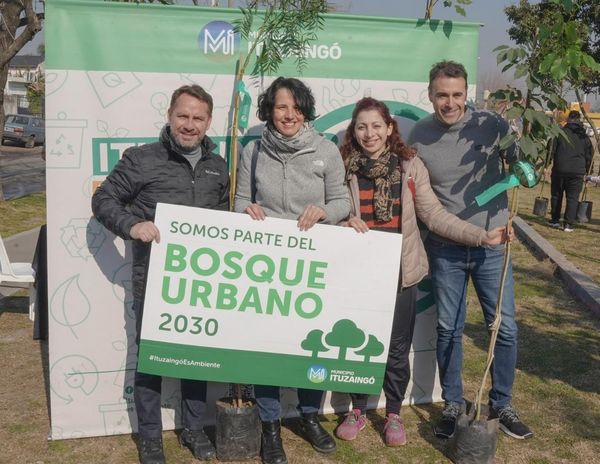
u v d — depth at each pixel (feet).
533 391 15.23
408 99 13.50
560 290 24.17
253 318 11.30
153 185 11.08
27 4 38.73
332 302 11.44
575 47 11.70
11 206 40.16
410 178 12.07
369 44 13.15
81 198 12.19
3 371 15.99
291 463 12.09
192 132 10.86
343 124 13.24
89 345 12.64
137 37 12.05
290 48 12.73
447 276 12.75
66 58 11.82
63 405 12.70
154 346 11.12
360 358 11.62
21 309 21.16
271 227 11.16
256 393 12.01
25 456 12.19
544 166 12.31
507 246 11.68
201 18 12.26
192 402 12.16
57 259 12.29
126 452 12.41
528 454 12.53
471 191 12.34
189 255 11.03
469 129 12.17
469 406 14.39
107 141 12.13
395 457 12.39
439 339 13.16
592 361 17.13
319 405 12.66
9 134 99.66
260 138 12.83
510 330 12.77
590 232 37.01
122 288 12.60
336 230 11.33
